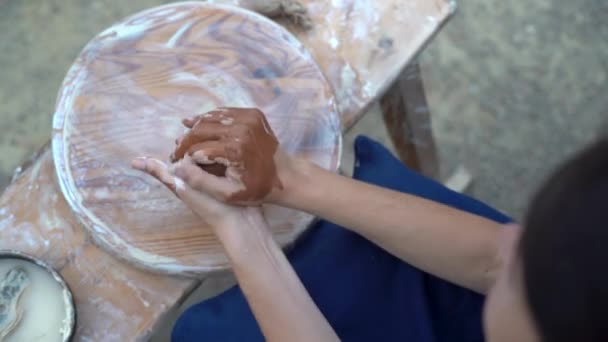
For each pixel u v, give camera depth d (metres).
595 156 0.39
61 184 0.98
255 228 0.91
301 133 1.02
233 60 1.06
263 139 0.91
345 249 1.04
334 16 1.16
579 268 0.38
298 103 1.04
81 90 1.03
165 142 1.01
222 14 1.10
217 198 0.90
